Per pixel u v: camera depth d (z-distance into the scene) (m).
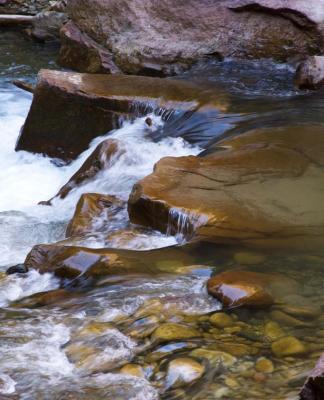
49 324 7.17
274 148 11.34
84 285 8.09
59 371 6.32
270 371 6.17
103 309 7.39
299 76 15.35
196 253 8.47
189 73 16.80
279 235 8.77
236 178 10.18
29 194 13.10
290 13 16.98
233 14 17.41
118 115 13.70
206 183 9.95
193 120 13.52
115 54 17.89
